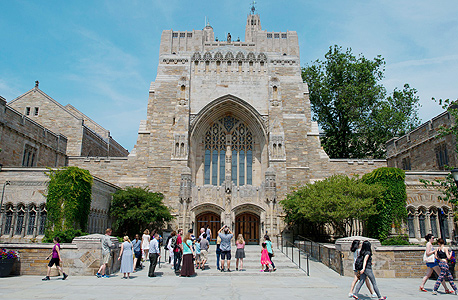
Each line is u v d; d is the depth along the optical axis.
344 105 53.44
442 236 23.48
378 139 54.19
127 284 17.33
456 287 17.14
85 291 15.28
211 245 35.59
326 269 23.59
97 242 20.44
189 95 42.66
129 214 33.06
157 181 40.00
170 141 41.28
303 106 43.38
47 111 48.19
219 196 38.28
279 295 15.05
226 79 43.56
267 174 38.06
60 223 26.70
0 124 31.53
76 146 47.03
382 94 55.25
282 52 47.41
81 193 28.05
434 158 36.53
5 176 28.55
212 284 17.70
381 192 29.56
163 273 21.34
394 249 21.84
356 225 35.25
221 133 44.31
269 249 22.77
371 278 14.16
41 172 28.45
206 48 47.84
